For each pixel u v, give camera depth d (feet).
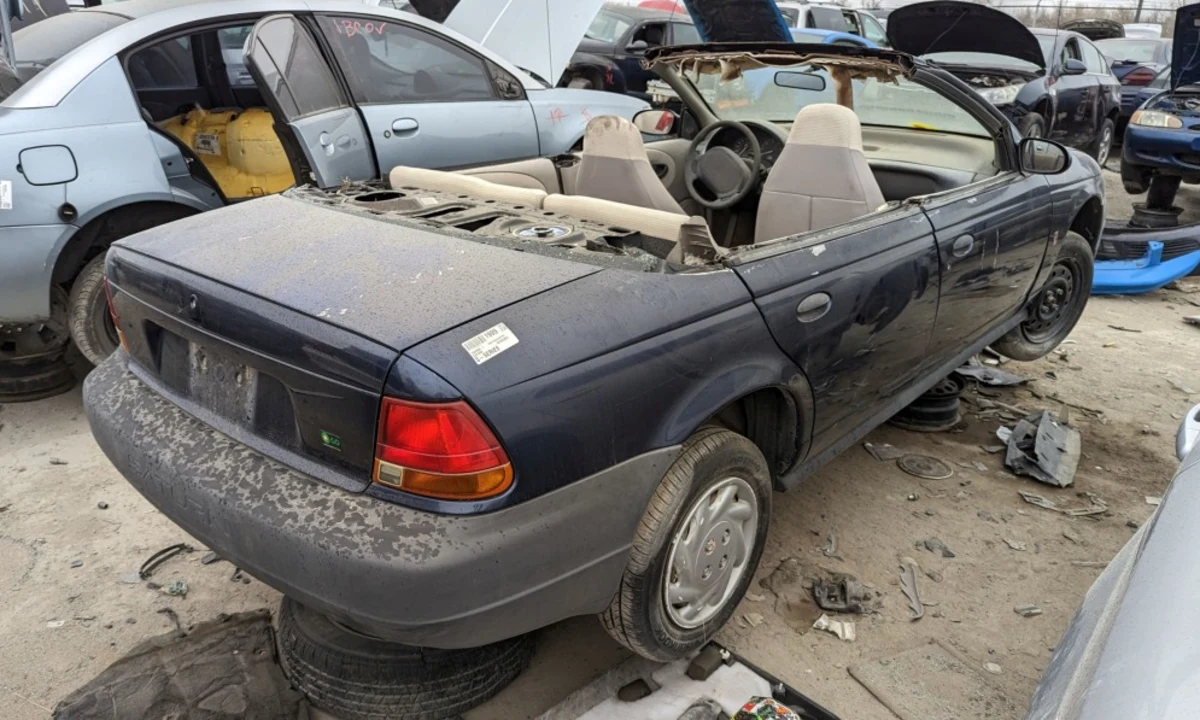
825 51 10.48
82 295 12.10
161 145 12.28
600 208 7.84
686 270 6.92
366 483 5.62
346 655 6.92
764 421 8.24
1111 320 18.74
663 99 18.31
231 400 6.48
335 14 13.62
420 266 6.45
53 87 11.50
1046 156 11.62
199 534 6.18
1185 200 29.50
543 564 5.79
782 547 9.84
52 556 9.29
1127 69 40.68
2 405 12.91
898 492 11.15
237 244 7.19
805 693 7.66
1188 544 4.97
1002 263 11.08
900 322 9.17
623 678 7.58
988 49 29.14
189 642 7.59
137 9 13.65
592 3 18.13
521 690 7.66
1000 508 10.85
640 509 6.39
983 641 8.43
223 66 17.02
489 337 5.60
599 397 5.93
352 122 13.30
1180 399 14.49
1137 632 4.55
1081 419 13.56
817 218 9.38
